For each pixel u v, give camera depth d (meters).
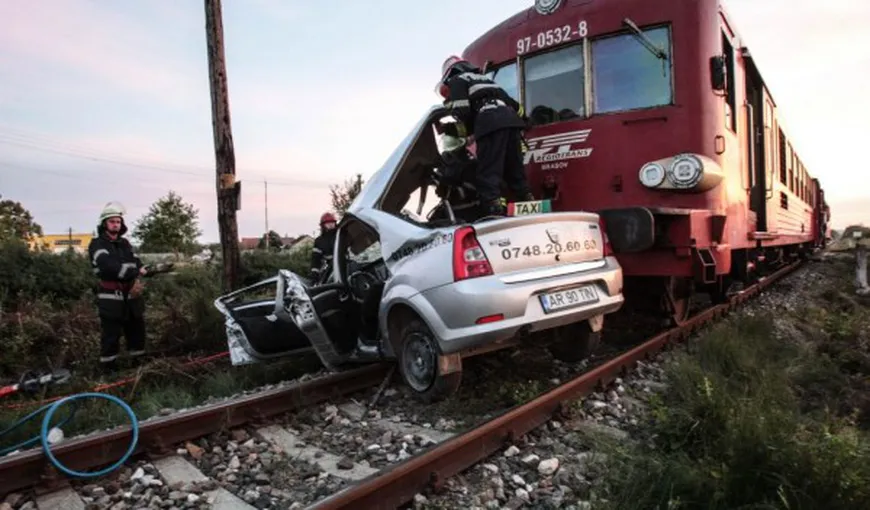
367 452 3.82
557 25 6.78
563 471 3.45
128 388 5.85
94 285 10.70
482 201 5.39
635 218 5.23
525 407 3.98
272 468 3.57
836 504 2.75
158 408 5.06
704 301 10.35
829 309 9.92
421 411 4.61
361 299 5.45
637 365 5.58
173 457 3.79
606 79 6.49
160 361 6.39
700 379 4.53
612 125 6.40
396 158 5.51
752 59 8.23
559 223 4.72
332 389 5.00
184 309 8.98
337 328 5.27
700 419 3.73
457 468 3.37
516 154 5.74
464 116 5.59
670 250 5.98
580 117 6.62
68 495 3.28
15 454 3.49
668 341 6.35
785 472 2.94
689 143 6.04
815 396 4.89
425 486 3.18
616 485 3.15
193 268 13.08
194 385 6.07
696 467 3.21
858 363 5.75
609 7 6.45
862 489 2.76
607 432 3.96
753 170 8.55
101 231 6.93
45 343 7.61
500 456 3.66
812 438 3.29
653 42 6.25
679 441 3.66
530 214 4.66
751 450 3.12
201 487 3.34
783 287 13.23
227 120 9.52
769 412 3.66
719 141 6.20
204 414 4.10
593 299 4.77
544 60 6.93
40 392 5.81
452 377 4.40
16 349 7.07
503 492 3.23
